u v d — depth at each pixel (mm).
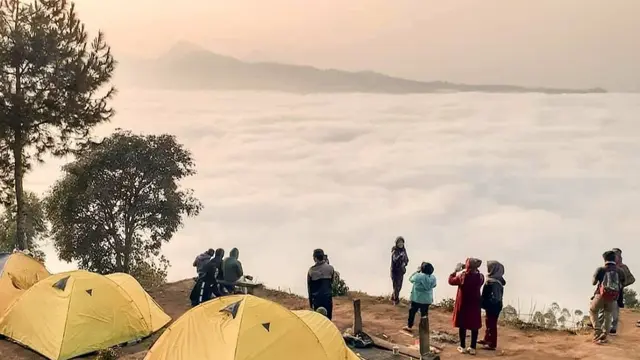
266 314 8961
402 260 15906
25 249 22109
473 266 11703
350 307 15609
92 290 11938
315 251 12859
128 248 24125
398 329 13586
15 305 12227
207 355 8445
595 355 11703
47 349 11281
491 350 12125
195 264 14820
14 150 21594
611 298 12305
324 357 9156
